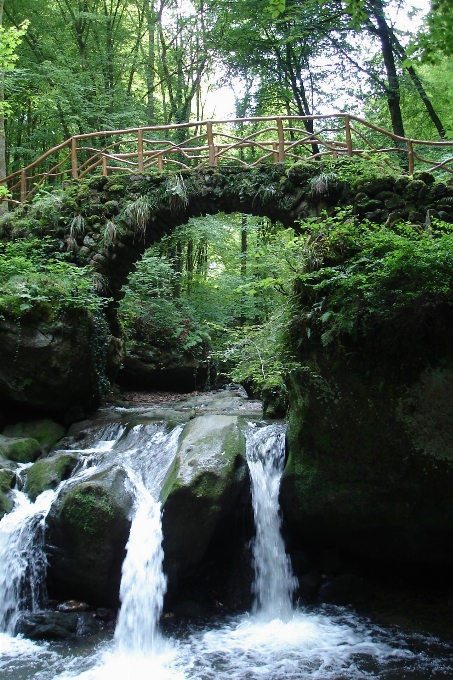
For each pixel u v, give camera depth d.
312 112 16.47
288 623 5.82
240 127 17.98
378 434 5.88
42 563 6.07
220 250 19.83
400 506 5.89
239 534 6.39
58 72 14.84
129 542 5.83
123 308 13.95
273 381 6.29
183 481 5.82
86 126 15.88
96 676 4.82
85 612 5.78
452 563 6.08
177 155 18.84
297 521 6.32
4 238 10.37
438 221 6.76
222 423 6.98
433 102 16.16
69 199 10.28
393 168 8.84
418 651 5.21
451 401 5.68
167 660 5.12
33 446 8.03
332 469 6.07
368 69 15.54
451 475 5.71
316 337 5.95
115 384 13.35
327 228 6.87
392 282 5.50
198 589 6.18
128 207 9.93
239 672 4.90
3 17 16.33
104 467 6.70
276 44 15.79
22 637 5.49
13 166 17.52
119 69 18.14
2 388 8.48
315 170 9.23
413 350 5.68
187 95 20.36
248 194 9.60
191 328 15.20
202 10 17.86
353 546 6.30
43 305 8.50
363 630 5.61
